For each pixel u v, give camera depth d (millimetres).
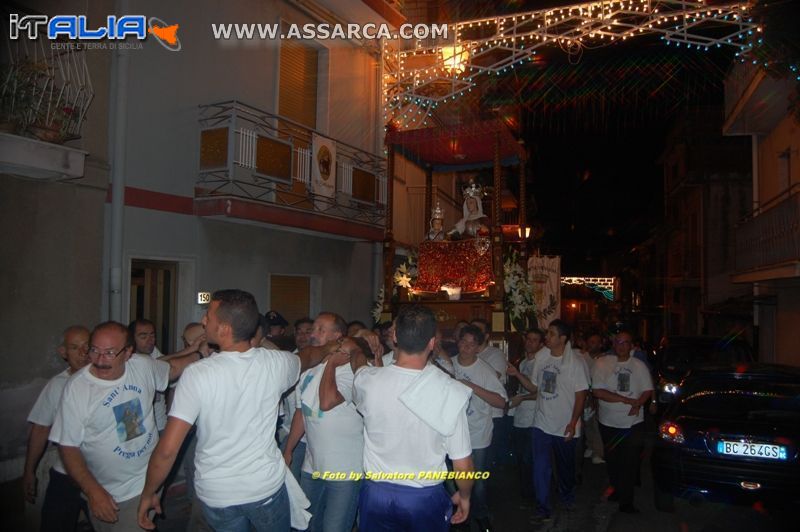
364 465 3281
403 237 14305
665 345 12609
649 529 5898
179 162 7840
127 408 3691
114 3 6969
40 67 5793
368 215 11508
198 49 8188
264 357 3375
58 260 6270
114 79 6945
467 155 11609
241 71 9000
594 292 50062
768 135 15055
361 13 11203
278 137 9766
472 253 10086
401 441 3133
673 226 29594
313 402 4273
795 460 5230
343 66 11555
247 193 8289
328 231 9875
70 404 3525
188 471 5543
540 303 12234
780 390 5836
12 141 5395
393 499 3119
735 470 5387
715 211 24500
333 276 11367
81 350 4309
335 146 10258
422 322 3213
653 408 7867
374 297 12805
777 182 14273
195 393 3055
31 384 5977
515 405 6508
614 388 6547
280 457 3396
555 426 6160
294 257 10180
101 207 6758
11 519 5414
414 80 12711
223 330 3281
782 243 11953
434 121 14211
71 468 3477
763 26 9281
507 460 7977
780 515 6199
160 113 7582
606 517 6277
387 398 3168
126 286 7094
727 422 5590
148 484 3031
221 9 8594
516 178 19406
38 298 6074
